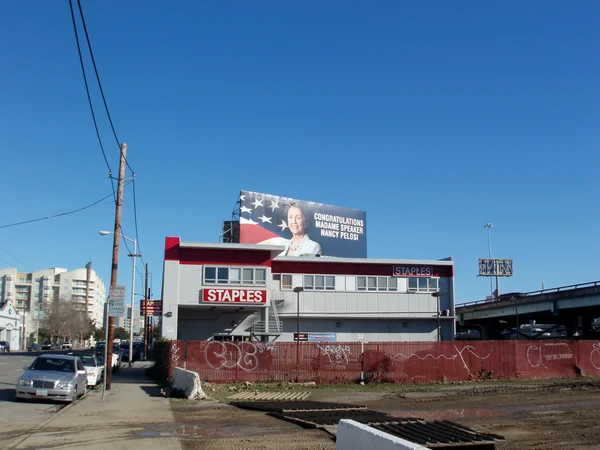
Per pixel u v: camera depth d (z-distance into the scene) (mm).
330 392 23594
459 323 80375
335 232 58938
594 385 26500
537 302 59750
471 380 28875
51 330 135500
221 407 18297
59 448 11430
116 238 24859
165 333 40125
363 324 46344
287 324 45062
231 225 56594
